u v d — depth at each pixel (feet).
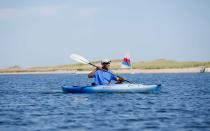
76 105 115.65
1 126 80.23
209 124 80.69
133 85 150.10
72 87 151.74
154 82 283.18
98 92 147.13
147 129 76.23
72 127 78.74
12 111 104.47
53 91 179.42
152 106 112.68
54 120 87.56
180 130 75.10
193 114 95.45
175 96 145.89
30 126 80.12
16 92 178.50
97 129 76.54
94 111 101.86
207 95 152.66
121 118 89.81
